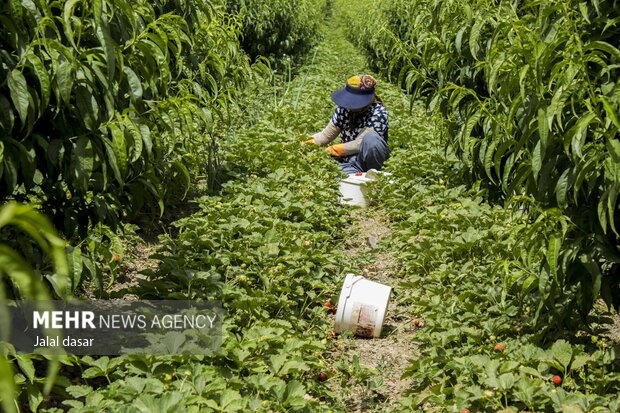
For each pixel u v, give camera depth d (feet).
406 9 45.47
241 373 11.89
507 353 11.88
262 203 20.07
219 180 22.86
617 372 11.46
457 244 17.35
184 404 9.98
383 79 54.95
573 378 11.52
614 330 14.29
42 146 10.11
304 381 12.37
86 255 11.10
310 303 15.39
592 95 9.79
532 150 11.79
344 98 25.21
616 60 11.03
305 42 66.54
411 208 21.93
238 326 13.74
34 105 9.52
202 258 15.79
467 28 18.30
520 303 12.66
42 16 10.15
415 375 12.10
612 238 11.34
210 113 19.62
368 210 23.29
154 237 19.21
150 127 13.15
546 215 10.63
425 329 13.97
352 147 25.57
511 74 11.77
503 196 20.57
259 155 25.12
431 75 23.34
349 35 102.17
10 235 10.43
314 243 18.71
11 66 9.52
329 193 22.98
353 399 12.41
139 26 12.28
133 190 12.84
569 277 11.28
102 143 10.73
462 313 14.34
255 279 15.61
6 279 9.93
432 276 16.71
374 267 18.83
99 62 10.11
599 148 10.16
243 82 26.40
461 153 20.75
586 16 10.32
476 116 14.19
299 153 25.50
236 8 45.37
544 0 10.90
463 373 11.32
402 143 30.07
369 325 14.66
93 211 11.85
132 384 10.44
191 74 20.18
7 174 9.50
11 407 2.87
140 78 12.33
